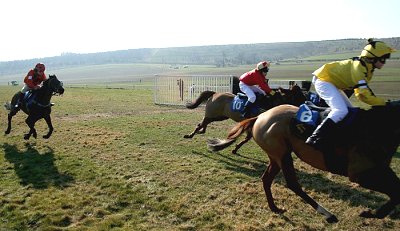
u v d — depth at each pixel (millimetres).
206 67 119062
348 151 3939
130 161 7125
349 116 3967
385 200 5137
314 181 5957
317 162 4199
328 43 156250
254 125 4758
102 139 9078
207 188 5648
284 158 4453
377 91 23250
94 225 4402
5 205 4949
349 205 5012
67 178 6133
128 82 55719
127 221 4539
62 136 9438
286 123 4402
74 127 10758
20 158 7355
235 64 132375
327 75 4148
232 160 7223
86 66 175750
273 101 7098
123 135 9570
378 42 3779
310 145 4008
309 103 4613
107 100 19109
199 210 4816
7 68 184375
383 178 3770
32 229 4332
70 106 16281
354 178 3951
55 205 4949
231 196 5301
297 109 4539
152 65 150125
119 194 5371
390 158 3889
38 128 10594
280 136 4418
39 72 8609
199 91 16922
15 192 5480
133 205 5027
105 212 4773
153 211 4840
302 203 5047
